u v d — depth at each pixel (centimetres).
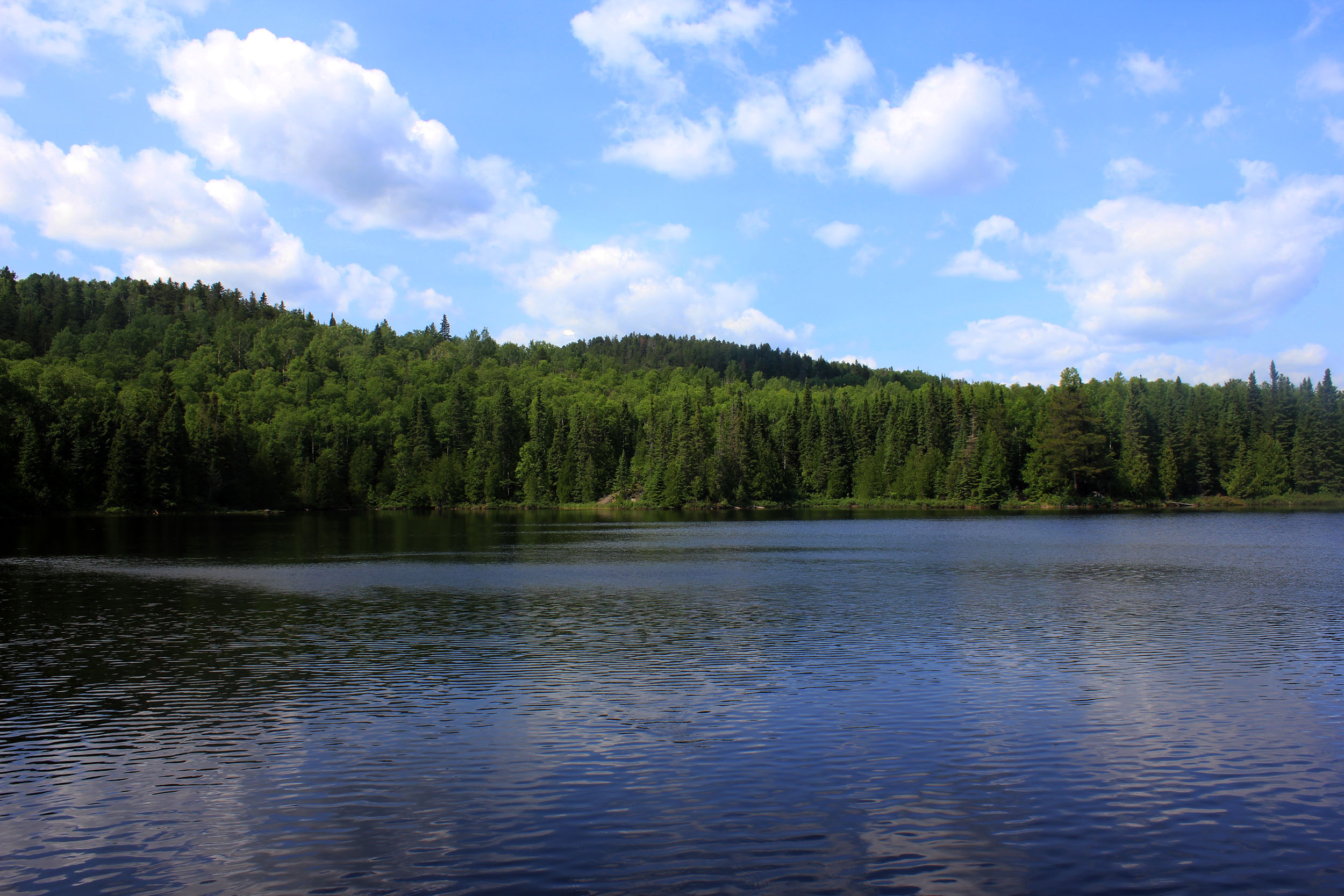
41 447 11681
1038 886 1320
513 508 16975
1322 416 15138
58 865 1405
